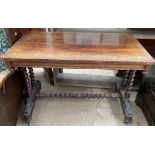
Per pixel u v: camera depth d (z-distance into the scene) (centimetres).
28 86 177
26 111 173
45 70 246
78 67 142
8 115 154
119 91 200
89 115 190
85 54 142
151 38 200
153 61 137
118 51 149
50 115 189
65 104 203
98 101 208
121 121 183
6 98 149
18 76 173
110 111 195
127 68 142
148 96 174
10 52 143
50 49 150
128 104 184
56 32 192
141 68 142
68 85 230
